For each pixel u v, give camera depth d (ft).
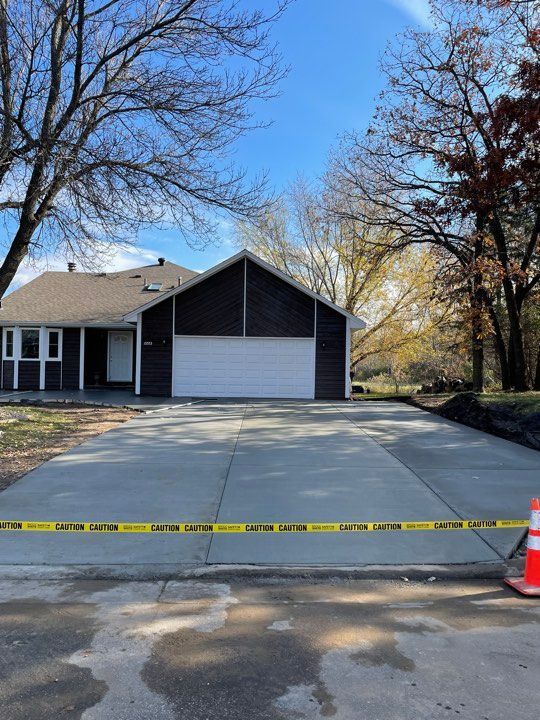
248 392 66.28
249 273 66.49
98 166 35.58
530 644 12.00
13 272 39.52
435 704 9.78
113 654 11.46
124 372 79.15
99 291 83.20
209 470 27.12
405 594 14.88
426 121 62.90
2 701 9.82
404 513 20.97
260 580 15.80
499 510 21.33
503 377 73.56
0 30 34.17
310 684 10.39
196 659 11.27
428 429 39.96
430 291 85.30
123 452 31.01
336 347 66.49
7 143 32.94
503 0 48.26
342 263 100.89
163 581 15.67
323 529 18.63
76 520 19.94
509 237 72.74
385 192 69.62
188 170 38.27
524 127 42.60
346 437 36.37
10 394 65.82
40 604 14.02
